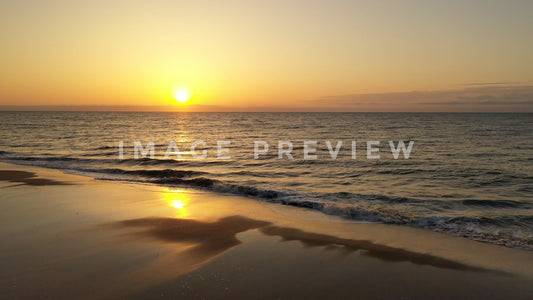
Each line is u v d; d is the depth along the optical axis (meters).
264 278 4.69
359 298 4.20
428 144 27.17
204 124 70.56
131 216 7.98
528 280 4.75
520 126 54.12
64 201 9.42
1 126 54.44
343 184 12.73
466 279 4.77
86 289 4.26
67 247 5.77
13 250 5.59
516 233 7.13
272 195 10.69
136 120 94.69
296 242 6.30
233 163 18.16
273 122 78.75
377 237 6.71
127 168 16.56
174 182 12.96
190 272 4.83
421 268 5.13
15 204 8.97
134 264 5.09
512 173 14.71
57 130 46.56
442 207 9.42
